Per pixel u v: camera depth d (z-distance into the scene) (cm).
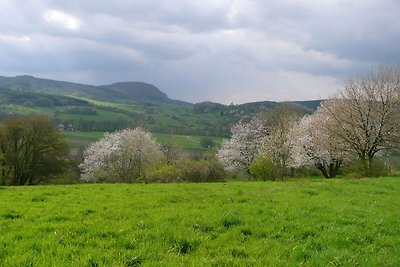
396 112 4844
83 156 8350
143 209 1592
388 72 4941
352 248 1085
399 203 2077
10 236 1062
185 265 835
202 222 1275
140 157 7056
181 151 8256
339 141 5069
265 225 1298
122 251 916
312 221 1407
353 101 4988
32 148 6206
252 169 5638
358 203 1984
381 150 5159
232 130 7888
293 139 6156
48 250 916
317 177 6581
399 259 995
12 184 6312
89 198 2053
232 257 920
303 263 918
